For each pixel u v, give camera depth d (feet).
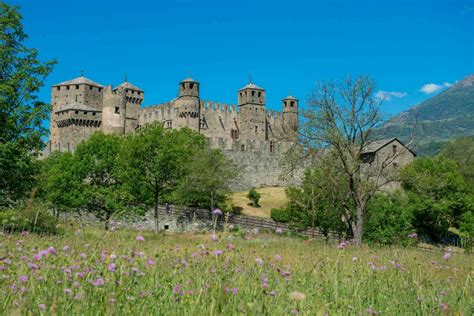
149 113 325.21
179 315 18.26
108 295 18.53
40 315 15.99
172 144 145.28
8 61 89.51
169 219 144.46
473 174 234.38
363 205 105.40
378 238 109.91
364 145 106.22
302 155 113.29
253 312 17.11
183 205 156.04
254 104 330.54
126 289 19.48
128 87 330.34
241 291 20.63
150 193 143.23
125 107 325.62
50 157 176.76
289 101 350.43
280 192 206.59
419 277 29.43
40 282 19.47
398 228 112.06
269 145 221.66
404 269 31.76
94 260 24.07
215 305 18.30
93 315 17.26
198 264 24.39
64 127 314.55
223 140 213.05
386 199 122.01
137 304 18.37
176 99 311.88
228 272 23.30
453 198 167.02
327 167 107.55
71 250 26.68
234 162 211.41
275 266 27.17
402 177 115.65
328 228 115.14
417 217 164.04
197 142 191.62
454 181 169.17
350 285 25.09
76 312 16.88
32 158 93.66
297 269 28.30
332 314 19.85
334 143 103.76
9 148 83.82
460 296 25.75
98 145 141.90
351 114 103.86
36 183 92.63
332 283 24.80
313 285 24.43
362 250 50.08
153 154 140.77
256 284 21.07
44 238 33.42
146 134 148.05
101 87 347.56
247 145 217.15
